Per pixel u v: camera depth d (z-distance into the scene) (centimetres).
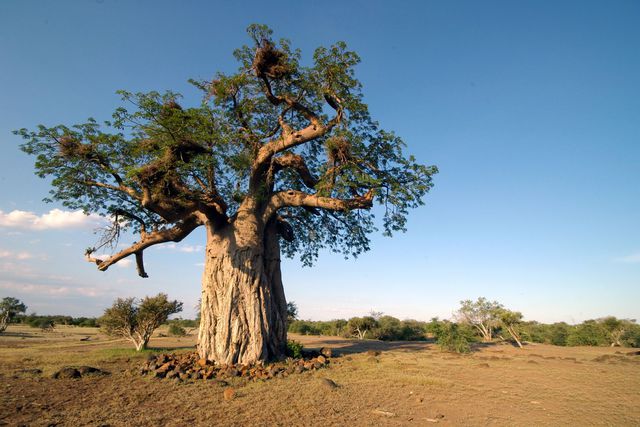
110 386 1017
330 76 1373
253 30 1341
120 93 1109
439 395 934
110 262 1561
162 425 676
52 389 978
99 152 1281
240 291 1410
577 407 824
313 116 1519
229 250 1460
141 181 1225
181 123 1162
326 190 1380
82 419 704
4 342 2855
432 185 1498
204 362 1288
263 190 1501
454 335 2136
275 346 1461
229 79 1450
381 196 1552
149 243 1532
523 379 1173
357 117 1512
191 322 7069
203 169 1266
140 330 2128
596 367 1464
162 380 1088
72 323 7850
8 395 898
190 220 1531
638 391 998
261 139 1598
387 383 1067
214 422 692
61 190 1341
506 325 2694
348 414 750
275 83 1530
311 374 1205
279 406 804
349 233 1903
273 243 1648
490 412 779
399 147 1503
